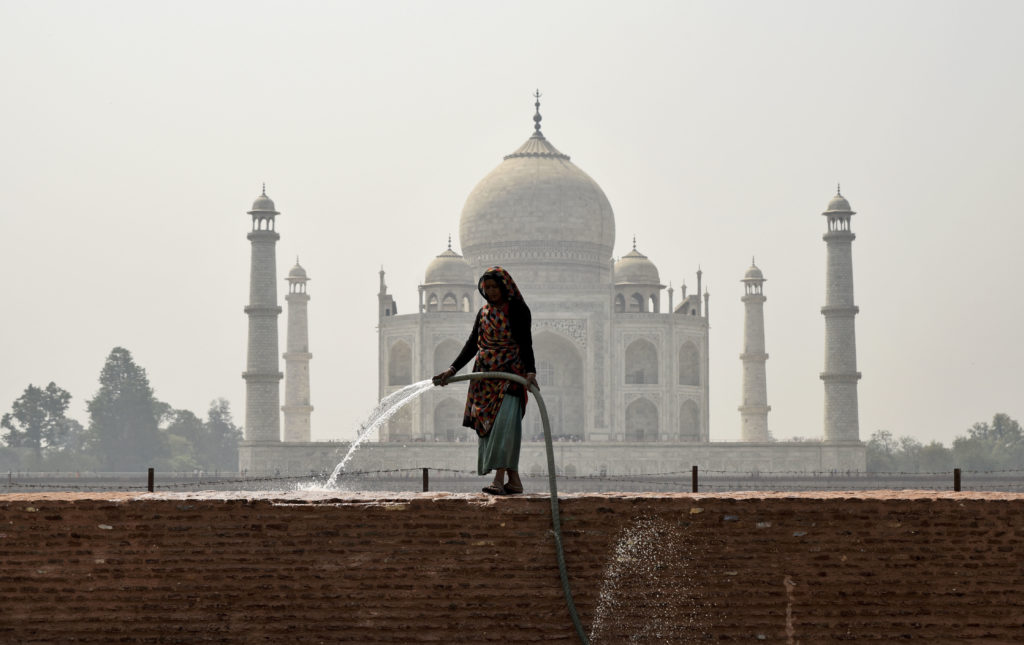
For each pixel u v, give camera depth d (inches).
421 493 1088.8
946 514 1023.6
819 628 1015.0
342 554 1016.2
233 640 1008.2
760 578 1019.9
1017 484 6737.2
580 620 1011.3
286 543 1016.9
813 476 7322.8
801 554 1021.8
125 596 1011.3
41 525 1015.6
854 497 1040.2
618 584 1017.5
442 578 1013.2
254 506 1020.5
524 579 1015.0
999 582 1016.9
